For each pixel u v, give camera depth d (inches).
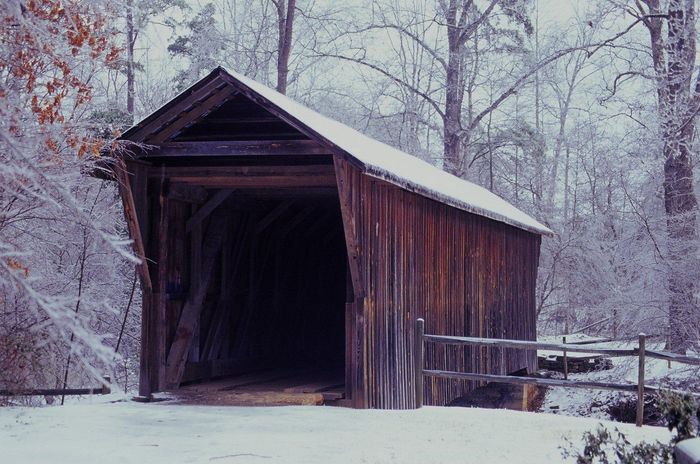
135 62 913.5
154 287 446.3
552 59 1225.4
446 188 539.8
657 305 781.3
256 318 557.9
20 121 349.1
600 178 1254.9
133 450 294.5
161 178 447.8
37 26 229.0
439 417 375.6
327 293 666.2
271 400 426.0
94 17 393.7
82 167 460.8
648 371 730.2
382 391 429.7
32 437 319.6
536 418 373.7
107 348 155.2
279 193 506.9
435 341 426.3
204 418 369.1
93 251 614.5
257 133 441.7
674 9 850.8
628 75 1047.0
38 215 473.1
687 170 833.5
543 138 1398.9
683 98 832.3
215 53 1284.4
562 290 1323.8
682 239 780.0
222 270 511.2
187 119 416.5
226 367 515.5
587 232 1184.8
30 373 444.5
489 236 636.7
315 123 418.3
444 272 532.1
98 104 634.8
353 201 406.6
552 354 840.9
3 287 406.0
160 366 446.0
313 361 634.8
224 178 443.8
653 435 339.9
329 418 371.6
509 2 1279.5
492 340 402.9
